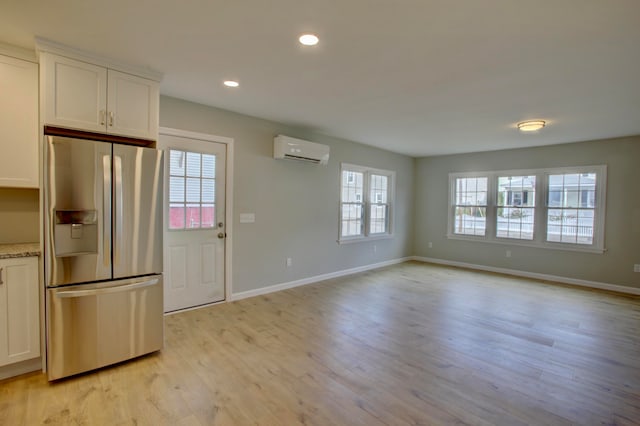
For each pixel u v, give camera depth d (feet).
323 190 17.26
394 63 8.55
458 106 11.99
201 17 6.56
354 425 6.24
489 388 7.60
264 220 14.53
